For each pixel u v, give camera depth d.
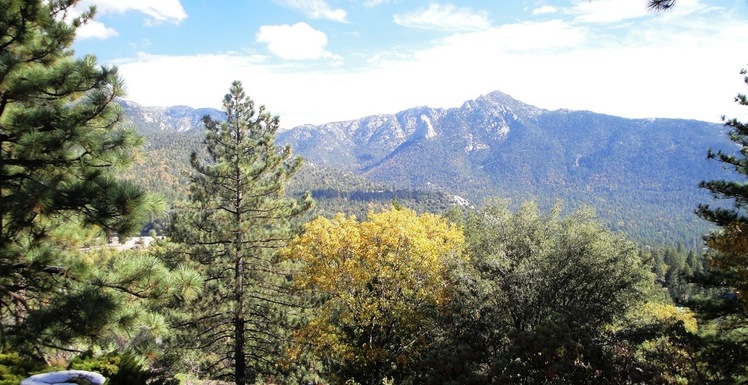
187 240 16.70
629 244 16.75
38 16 7.02
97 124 7.71
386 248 18.30
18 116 7.00
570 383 9.81
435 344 15.20
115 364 5.99
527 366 10.85
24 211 6.42
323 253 18.05
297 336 17.27
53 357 7.69
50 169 7.52
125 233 6.71
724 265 10.73
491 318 14.92
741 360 10.21
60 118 7.12
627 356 10.21
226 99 17.52
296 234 18.14
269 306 17.62
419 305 17.05
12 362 5.45
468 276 15.90
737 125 11.46
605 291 16.19
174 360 15.64
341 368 19.03
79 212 6.96
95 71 7.18
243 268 17.22
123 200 6.34
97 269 6.91
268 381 20.08
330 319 18.42
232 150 17.28
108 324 6.40
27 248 7.20
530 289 15.02
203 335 17.44
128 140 7.58
